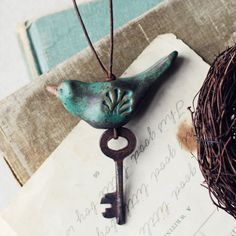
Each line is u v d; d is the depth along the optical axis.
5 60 0.37
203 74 0.32
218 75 0.29
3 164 0.37
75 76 0.33
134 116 0.32
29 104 0.33
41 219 0.32
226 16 0.32
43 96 0.33
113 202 0.32
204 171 0.29
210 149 0.29
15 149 0.33
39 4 0.37
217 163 0.29
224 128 0.29
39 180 0.32
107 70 0.33
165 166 0.32
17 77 0.37
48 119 0.33
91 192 0.32
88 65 0.33
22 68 0.37
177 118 0.32
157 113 0.32
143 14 0.33
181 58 0.32
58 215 0.32
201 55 0.32
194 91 0.32
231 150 0.29
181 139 0.32
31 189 0.32
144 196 0.32
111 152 0.32
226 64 0.29
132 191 0.32
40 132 0.33
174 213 0.32
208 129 0.29
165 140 0.32
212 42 0.32
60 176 0.32
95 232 0.32
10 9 0.37
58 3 0.37
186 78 0.32
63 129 0.33
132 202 0.32
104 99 0.31
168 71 0.32
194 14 0.33
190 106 0.32
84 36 0.36
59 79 0.33
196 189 0.32
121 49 0.33
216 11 0.32
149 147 0.32
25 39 0.36
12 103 0.33
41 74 0.36
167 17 0.33
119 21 0.35
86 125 0.32
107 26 0.36
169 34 0.32
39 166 0.33
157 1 0.35
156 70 0.31
